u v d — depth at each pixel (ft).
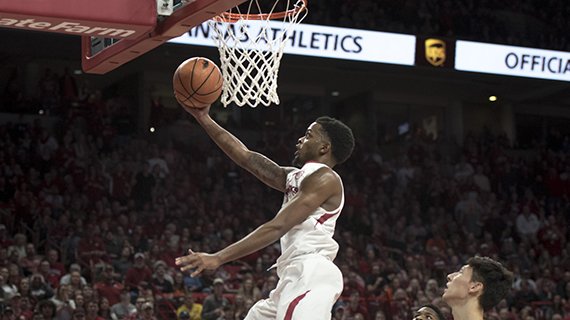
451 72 75.00
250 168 14.69
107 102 71.31
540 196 76.38
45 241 52.39
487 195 72.33
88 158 62.85
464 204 69.51
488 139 82.12
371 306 48.91
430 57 67.36
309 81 80.59
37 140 62.13
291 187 13.82
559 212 73.92
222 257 12.39
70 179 58.85
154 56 71.41
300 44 63.52
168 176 63.26
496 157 78.28
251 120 78.59
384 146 83.05
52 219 54.65
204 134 73.82
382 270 54.34
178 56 70.85
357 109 85.05
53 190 57.72
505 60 70.03
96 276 46.21
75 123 66.69
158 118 73.15
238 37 18.58
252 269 52.19
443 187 71.72
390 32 66.08
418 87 82.64
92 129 67.21
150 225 56.29
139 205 59.77
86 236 51.29
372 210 66.85
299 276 13.01
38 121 63.16
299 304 12.78
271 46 18.75
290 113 81.76
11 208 54.90
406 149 78.48
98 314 42.09
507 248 64.28
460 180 73.00
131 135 70.59
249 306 43.27
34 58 73.05
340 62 69.72
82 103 68.85
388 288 50.55
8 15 13.25
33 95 73.15
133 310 42.70
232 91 18.20
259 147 72.79
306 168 13.53
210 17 13.70
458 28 72.69
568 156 80.94
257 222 60.64
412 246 62.08
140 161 63.87
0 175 58.54
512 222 69.97
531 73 70.69
